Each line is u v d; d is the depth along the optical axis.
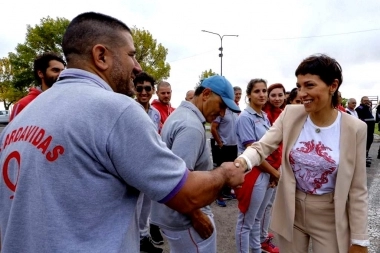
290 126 1.89
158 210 1.99
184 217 1.86
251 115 3.09
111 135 0.97
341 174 1.74
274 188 3.12
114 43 1.14
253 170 2.72
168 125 1.92
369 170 7.41
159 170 1.00
